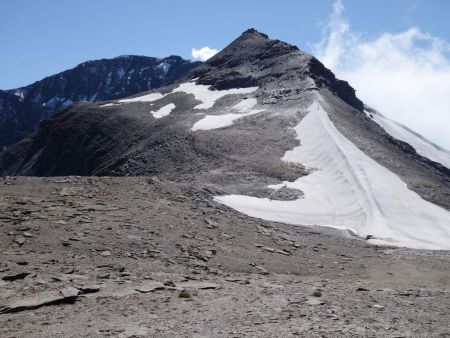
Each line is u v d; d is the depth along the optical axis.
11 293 14.88
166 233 28.72
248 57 162.50
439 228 52.56
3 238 22.61
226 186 59.16
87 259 21.16
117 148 118.50
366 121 116.06
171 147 89.50
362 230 51.16
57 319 12.61
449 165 135.50
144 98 150.12
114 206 32.38
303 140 84.44
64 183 38.44
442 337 11.84
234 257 27.42
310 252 34.59
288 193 59.72
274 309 14.27
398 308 15.87
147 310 13.83
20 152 160.25
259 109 112.00
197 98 138.38
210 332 11.38
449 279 29.48
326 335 11.23
